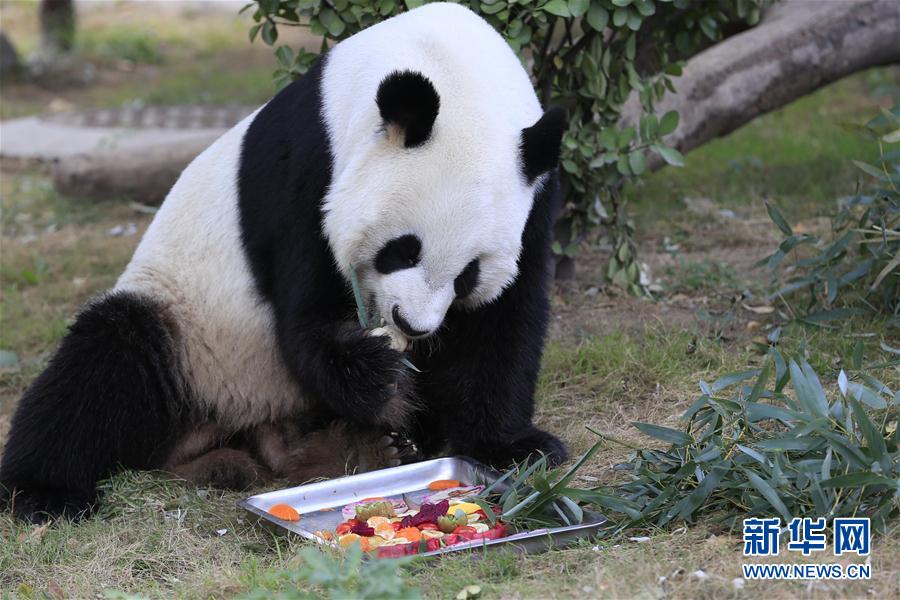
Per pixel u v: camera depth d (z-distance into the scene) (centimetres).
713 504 706
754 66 1466
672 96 1402
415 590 566
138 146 1869
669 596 595
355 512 733
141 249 905
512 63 784
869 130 1067
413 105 689
